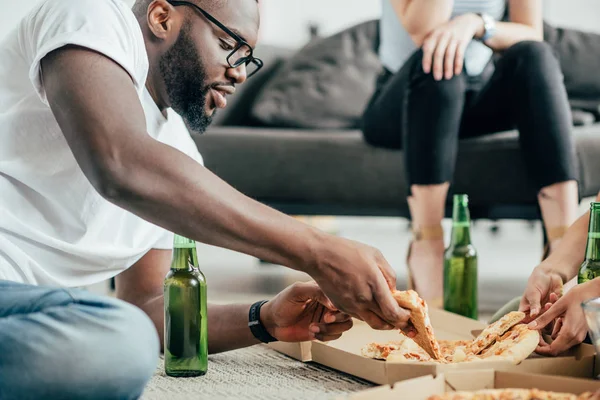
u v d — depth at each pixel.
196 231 1.21
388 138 3.03
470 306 2.25
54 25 1.33
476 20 2.74
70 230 1.47
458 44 2.62
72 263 1.47
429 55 2.60
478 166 2.97
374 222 6.43
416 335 1.33
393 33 3.10
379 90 3.20
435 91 2.58
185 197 1.18
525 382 1.16
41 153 1.42
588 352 1.40
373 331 1.82
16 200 1.41
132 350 1.11
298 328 1.54
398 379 1.30
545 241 2.81
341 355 1.47
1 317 1.11
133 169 1.18
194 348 1.47
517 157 2.93
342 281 1.22
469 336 1.79
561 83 2.58
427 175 2.61
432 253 2.61
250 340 1.60
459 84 2.61
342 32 3.83
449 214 3.05
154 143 1.21
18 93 1.44
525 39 2.83
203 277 1.49
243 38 1.53
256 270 4.07
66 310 1.10
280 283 3.47
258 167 3.20
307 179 3.17
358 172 3.13
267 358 1.67
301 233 1.22
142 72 1.42
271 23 5.18
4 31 3.26
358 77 3.71
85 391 1.09
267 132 3.22
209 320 1.63
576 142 2.97
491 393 1.03
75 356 1.08
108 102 1.22
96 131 1.20
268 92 3.65
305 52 3.78
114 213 1.55
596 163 2.98
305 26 5.18
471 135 2.96
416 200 2.64
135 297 1.74
